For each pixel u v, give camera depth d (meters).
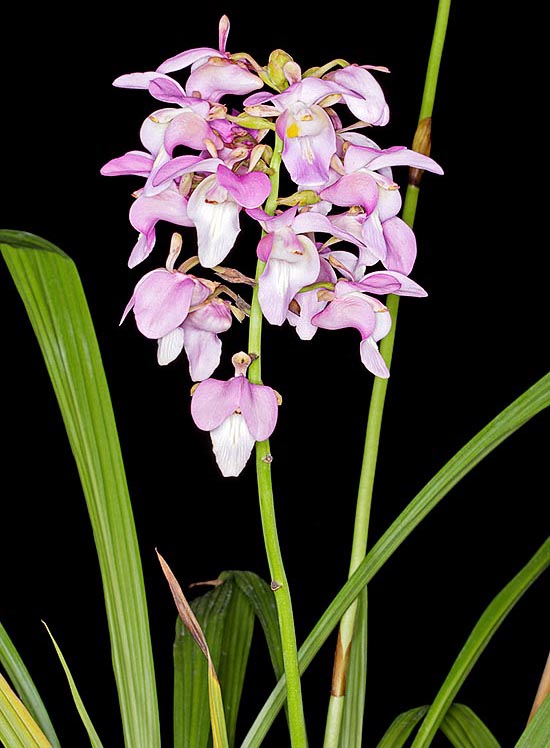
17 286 0.78
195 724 0.89
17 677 0.84
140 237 0.77
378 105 0.75
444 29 0.86
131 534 0.81
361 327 0.78
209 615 0.93
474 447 0.79
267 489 0.78
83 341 0.78
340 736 0.90
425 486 0.80
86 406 0.79
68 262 0.75
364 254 0.78
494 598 0.86
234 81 0.76
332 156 0.76
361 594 0.90
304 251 0.76
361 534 0.89
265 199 0.75
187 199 0.76
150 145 0.77
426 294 0.78
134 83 0.76
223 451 0.77
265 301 0.75
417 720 0.90
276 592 0.79
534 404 0.79
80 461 0.81
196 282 0.77
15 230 0.74
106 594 0.82
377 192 0.76
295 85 0.74
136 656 0.82
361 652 0.91
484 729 0.89
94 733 0.82
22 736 0.79
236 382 0.76
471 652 0.85
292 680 0.80
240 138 0.76
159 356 0.79
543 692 0.88
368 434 0.88
